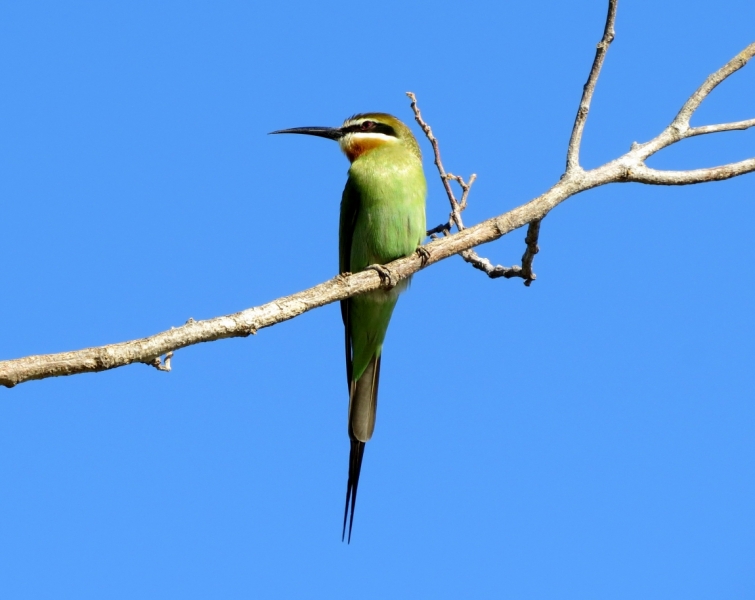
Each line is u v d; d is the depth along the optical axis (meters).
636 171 9.38
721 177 9.49
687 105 9.62
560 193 9.31
